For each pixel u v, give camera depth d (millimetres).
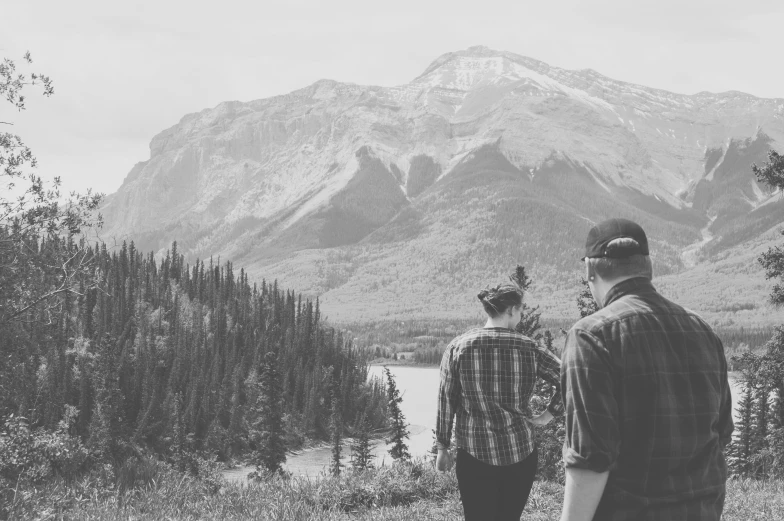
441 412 5184
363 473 9031
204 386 136625
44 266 12891
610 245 2988
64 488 7828
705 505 2668
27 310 12781
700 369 2738
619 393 2695
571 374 2766
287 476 9047
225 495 8086
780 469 19438
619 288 2971
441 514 7578
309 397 140375
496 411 4945
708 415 2705
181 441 105250
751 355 25141
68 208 13523
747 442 39531
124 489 8039
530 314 23297
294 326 196250
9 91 13359
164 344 155125
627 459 2689
